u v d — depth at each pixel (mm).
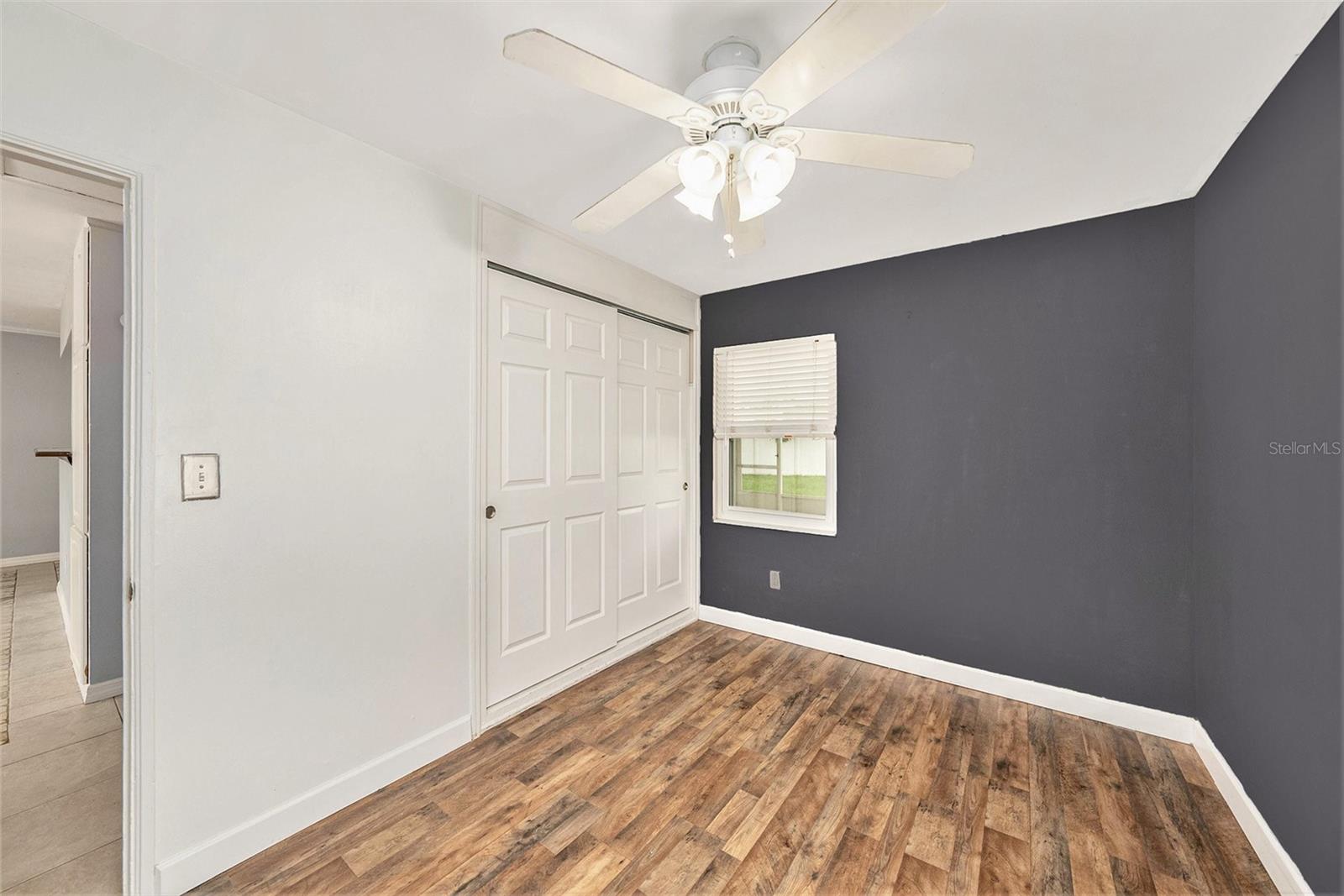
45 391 5664
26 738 2273
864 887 1540
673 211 2445
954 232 2650
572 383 2850
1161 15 1282
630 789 1964
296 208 1746
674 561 3656
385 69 1527
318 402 1805
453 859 1634
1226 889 1525
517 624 2535
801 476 3422
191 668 1539
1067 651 2539
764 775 2043
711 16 1294
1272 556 1592
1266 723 1623
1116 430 2432
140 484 1451
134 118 1434
